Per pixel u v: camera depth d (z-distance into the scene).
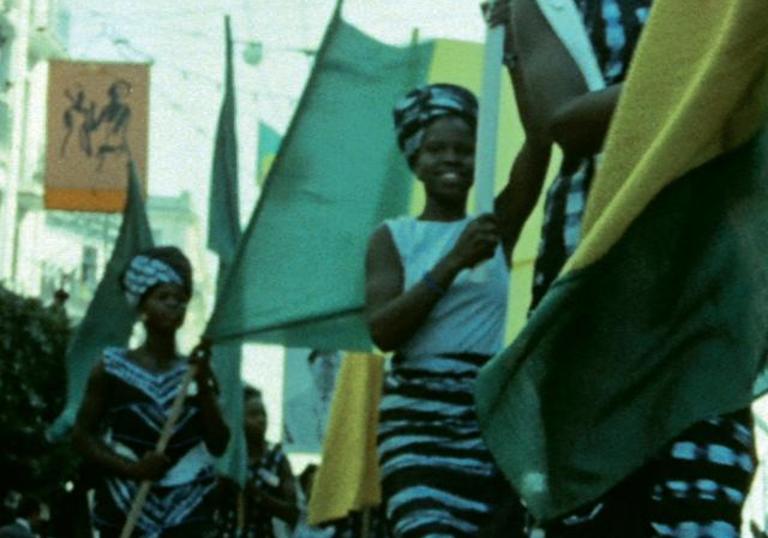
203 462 9.17
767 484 10.86
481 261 6.49
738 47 3.92
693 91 3.98
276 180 8.62
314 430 13.16
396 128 7.12
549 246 4.79
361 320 8.64
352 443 10.06
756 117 3.99
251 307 8.67
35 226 49.41
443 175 6.99
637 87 4.16
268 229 8.62
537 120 4.88
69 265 51.44
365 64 8.64
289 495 12.45
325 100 8.64
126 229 11.68
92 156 28.97
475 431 6.70
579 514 4.39
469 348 6.73
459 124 6.99
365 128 8.66
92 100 29.05
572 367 4.15
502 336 6.79
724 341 4.02
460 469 6.66
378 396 10.08
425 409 6.71
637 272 4.08
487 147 5.87
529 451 4.20
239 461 11.01
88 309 11.54
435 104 6.98
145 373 9.13
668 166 4.00
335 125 8.66
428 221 7.01
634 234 4.07
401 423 6.74
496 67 5.70
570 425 4.16
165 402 9.11
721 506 4.21
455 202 7.02
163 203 58.09
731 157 4.02
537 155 6.33
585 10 4.72
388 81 8.67
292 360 13.19
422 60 8.71
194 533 9.09
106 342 11.55
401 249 6.91
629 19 4.67
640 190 4.01
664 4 4.15
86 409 9.12
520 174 6.41
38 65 48.56
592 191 4.21
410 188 8.64
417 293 6.57
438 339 6.73
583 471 4.15
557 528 4.42
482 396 4.26
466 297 6.74
